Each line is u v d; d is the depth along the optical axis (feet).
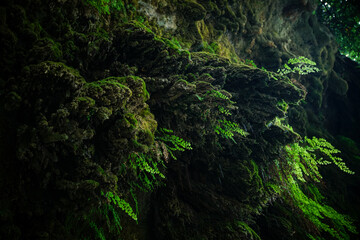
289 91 12.01
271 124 13.30
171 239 10.02
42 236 4.95
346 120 30.27
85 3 7.20
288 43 22.50
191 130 10.35
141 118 7.11
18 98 4.98
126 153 6.67
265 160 13.67
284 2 20.40
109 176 6.12
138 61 8.05
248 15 17.16
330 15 26.16
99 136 6.28
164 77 8.58
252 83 11.65
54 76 5.16
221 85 10.39
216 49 13.60
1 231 4.41
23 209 4.91
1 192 4.68
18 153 4.88
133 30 7.17
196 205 11.67
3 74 5.35
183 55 8.41
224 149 12.80
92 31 7.47
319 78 24.70
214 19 14.28
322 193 20.53
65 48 6.40
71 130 5.43
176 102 9.12
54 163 5.49
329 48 26.50
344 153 26.21
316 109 25.99
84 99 5.39
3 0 5.20
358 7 23.73
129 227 9.18
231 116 11.78
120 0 8.98
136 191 9.66
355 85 30.09
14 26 5.43
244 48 17.67
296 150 15.90
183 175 11.64
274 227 14.15
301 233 14.87
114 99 5.89
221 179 12.79
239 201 12.57
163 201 10.68
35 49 5.51
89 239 7.13
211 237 10.83
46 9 6.18
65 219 5.80
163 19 10.68
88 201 5.73
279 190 14.46
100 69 7.32
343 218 16.43
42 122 5.08
